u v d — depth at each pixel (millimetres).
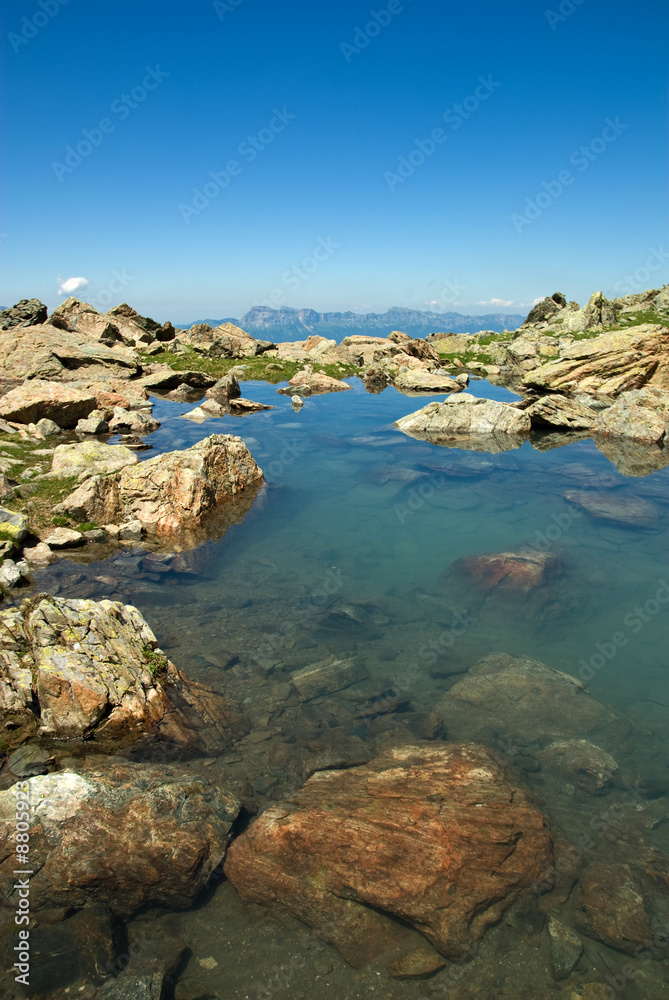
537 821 7637
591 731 9555
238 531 18609
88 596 13789
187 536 18031
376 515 20266
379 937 6359
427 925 6445
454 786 8141
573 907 6625
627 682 10961
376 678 11078
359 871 6953
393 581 15289
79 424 29688
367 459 27656
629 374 39781
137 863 6855
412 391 48094
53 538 16641
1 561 14945
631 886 6820
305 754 9000
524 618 13406
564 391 40406
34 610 10320
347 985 5816
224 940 6297
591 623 13164
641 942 6211
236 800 7973
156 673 10336
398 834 7355
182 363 50031
